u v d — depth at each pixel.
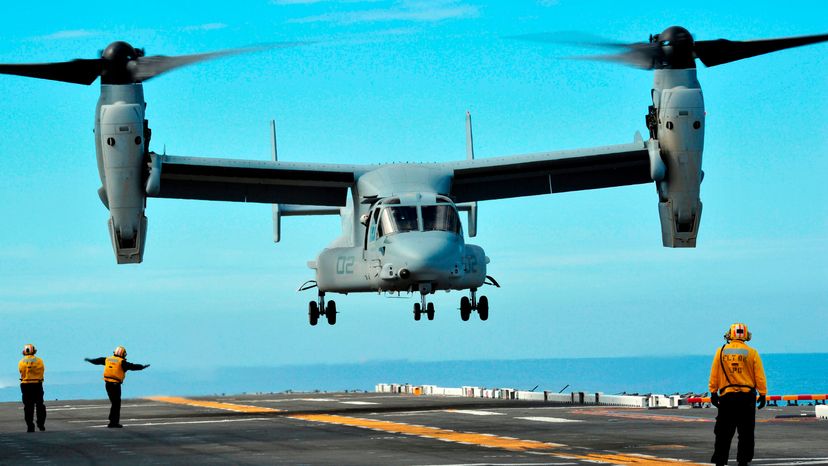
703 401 69.31
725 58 76.50
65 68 74.00
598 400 74.00
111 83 74.44
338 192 87.88
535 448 44.56
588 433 50.69
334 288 80.69
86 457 43.28
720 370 36.12
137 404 83.00
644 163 84.75
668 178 76.94
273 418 63.16
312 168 82.69
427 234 73.00
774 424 54.19
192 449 45.78
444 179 80.69
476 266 78.00
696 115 75.19
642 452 42.78
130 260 76.50
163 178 82.25
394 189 78.56
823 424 54.12
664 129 75.88
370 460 40.66
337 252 80.69
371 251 75.75
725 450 36.09
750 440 35.91
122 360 58.72
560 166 84.81
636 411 65.81
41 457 43.53
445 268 71.94
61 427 60.16
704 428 52.75
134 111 73.44
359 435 51.06
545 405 72.88
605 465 38.66
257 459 41.53
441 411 66.56
